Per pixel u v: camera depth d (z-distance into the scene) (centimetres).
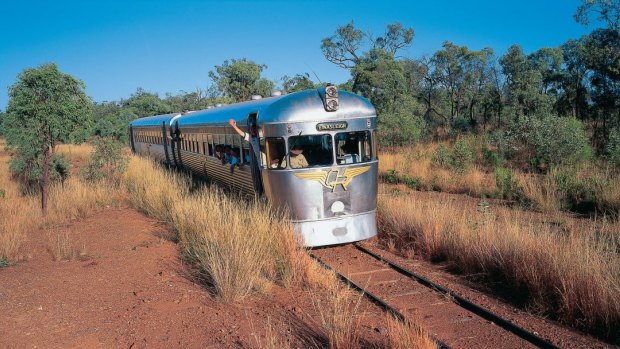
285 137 883
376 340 530
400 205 1048
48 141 1221
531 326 578
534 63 3133
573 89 2720
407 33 4278
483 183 1523
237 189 1166
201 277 748
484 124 3016
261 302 656
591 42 2225
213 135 1363
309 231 883
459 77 3266
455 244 830
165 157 2105
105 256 851
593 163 1623
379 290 708
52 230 1055
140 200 1306
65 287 696
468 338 550
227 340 534
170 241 952
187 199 1123
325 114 890
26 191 1491
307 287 712
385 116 2464
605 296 557
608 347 522
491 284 726
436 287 710
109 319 590
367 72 2792
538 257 680
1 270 776
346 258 874
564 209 1202
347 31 4203
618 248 775
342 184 891
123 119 4750
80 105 1254
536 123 1844
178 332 557
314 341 533
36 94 1195
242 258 709
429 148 2133
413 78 3378
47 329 558
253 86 3866
